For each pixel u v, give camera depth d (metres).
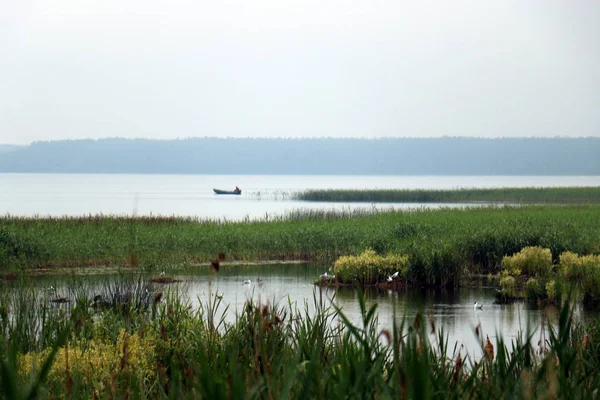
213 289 77.31
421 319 16.78
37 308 46.25
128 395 23.47
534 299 74.38
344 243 116.94
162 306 36.78
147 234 117.50
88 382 24.50
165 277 83.94
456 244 100.94
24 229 118.69
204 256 108.50
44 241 103.75
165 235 117.12
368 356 17.16
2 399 13.86
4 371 13.70
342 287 83.88
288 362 20.47
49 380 24.70
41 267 96.06
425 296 78.25
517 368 21.16
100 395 23.97
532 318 61.75
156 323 34.44
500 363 19.41
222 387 14.96
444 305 71.94
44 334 36.12
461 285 86.31
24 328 38.84
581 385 19.19
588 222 136.12
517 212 171.00
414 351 14.22
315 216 169.25
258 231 126.88
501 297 76.06
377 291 81.75
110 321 37.91
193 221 151.62
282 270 99.44
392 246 105.81
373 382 17.06
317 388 16.48
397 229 120.12
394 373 17.03
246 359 23.17
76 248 101.94
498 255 100.88
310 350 23.16
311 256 114.25
